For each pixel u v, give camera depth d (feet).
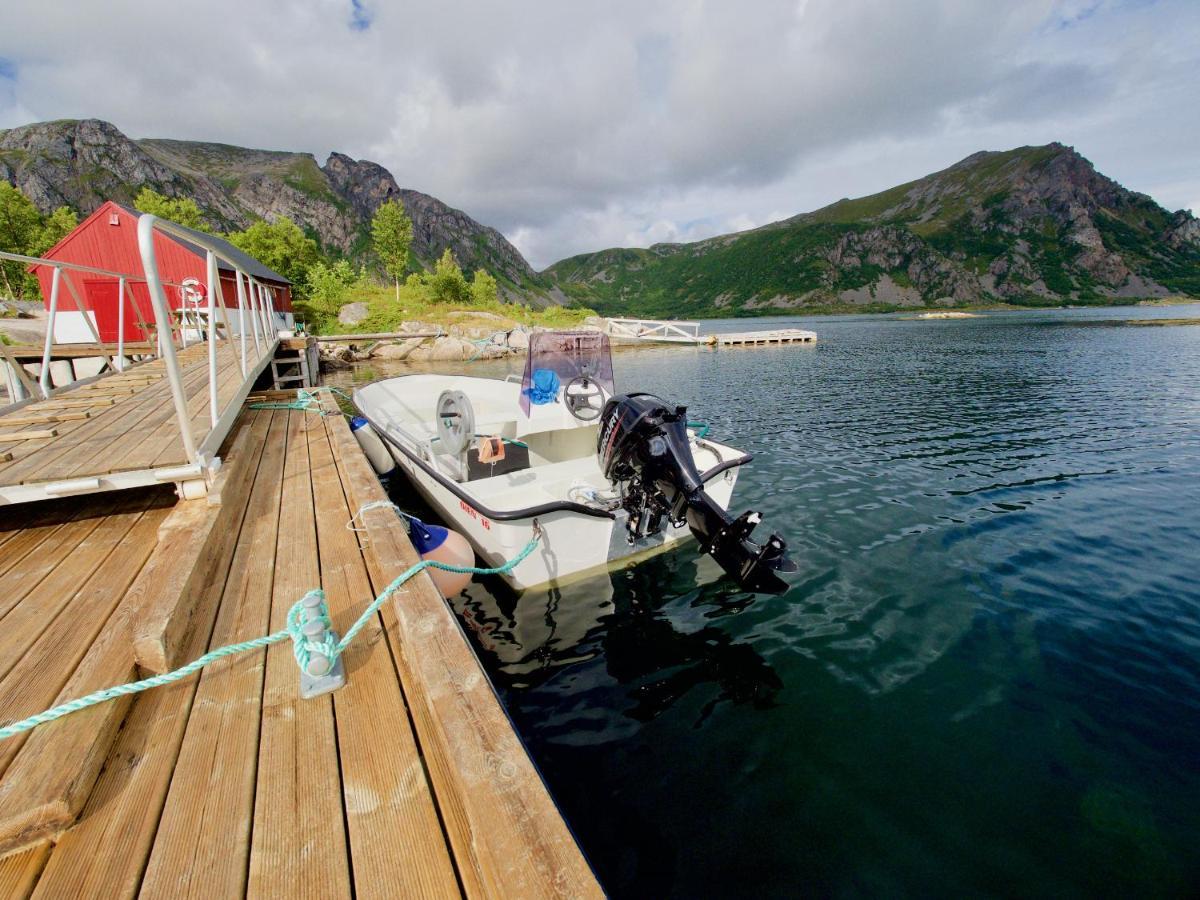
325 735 6.48
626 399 16.80
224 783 5.78
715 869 8.52
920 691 12.58
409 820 5.41
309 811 5.49
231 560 10.82
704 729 11.44
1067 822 9.25
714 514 13.43
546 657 13.87
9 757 5.50
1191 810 9.46
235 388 22.31
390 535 11.18
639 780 10.19
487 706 6.24
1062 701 12.22
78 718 6.09
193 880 4.80
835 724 11.55
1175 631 14.83
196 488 12.18
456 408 18.31
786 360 96.32
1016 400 51.88
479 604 16.21
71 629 7.91
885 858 8.66
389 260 172.96
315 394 31.07
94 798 5.56
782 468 30.76
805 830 9.14
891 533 21.44
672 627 15.11
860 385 63.98
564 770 10.44
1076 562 18.89
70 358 42.83
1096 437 36.88
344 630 8.52
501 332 116.57
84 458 12.22
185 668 6.73
